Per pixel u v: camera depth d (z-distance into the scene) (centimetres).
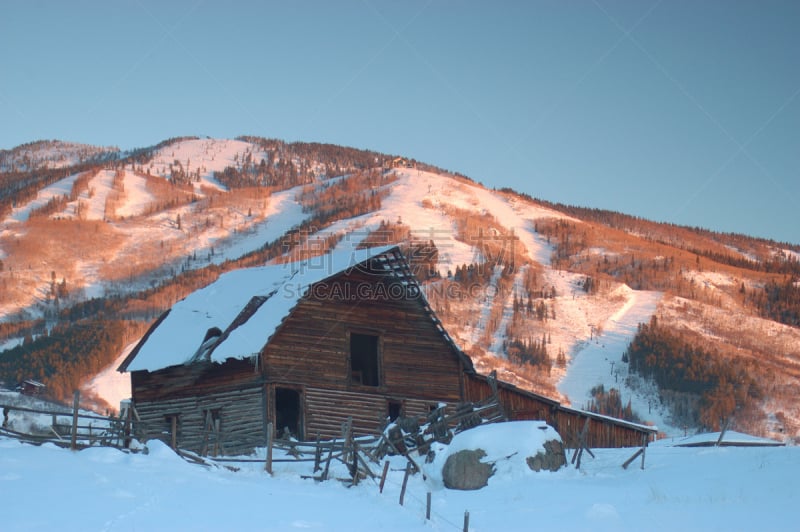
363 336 5794
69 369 19400
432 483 3334
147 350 5162
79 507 2359
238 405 4803
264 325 4844
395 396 5181
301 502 2784
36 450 3094
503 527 2508
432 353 5409
